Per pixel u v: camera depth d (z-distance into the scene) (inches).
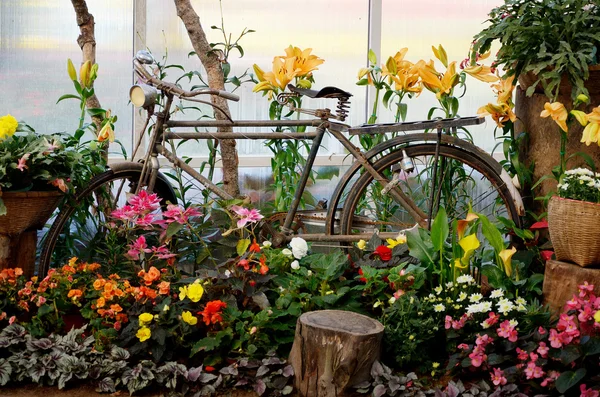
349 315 111.0
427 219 139.5
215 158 161.6
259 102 166.4
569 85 133.3
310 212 148.8
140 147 163.0
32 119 155.5
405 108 151.6
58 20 154.3
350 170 143.3
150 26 159.9
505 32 132.6
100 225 140.1
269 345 114.2
